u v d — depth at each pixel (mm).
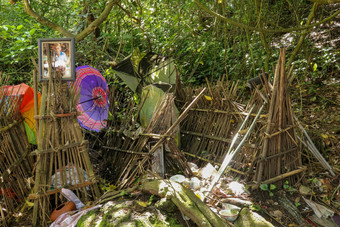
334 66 5465
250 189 3076
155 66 4570
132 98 4441
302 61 5059
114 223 2453
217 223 2385
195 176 3322
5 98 3152
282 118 3150
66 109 2896
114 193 2963
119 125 3936
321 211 2850
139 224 2430
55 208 2953
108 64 4758
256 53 5449
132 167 3324
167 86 4238
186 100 4129
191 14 5633
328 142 3838
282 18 6516
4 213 2914
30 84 4453
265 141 3084
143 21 5328
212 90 3857
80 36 3904
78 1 4645
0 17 4797
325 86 5102
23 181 3258
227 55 5902
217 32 5586
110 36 5492
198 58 5531
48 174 2910
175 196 2594
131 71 4504
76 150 2996
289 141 3248
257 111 3336
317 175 3420
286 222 2756
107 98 3990
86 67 3844
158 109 3361
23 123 3482
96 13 4922
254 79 3342
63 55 2844
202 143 3828
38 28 4336
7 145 3066
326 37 6105
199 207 2514
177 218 2541
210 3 5727
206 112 3918
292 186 3234
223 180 3184
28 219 2912
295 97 5070
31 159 3527
